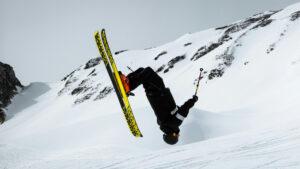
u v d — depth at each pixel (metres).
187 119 44.28
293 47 101.94
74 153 19.81
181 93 115.38
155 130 41.94
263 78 95.44
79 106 150.75
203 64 126.38
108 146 21.36
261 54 110.44
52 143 50.12
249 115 55.28
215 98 100.44
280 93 70.88
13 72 192.62
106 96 151.00
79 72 196.00
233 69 111.81
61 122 139.88
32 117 158.38
